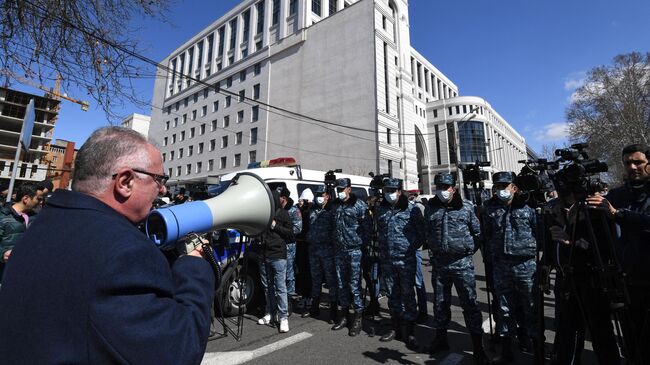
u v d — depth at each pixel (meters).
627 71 29.16
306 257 5.73
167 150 47.12
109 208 1.03
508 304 3.33
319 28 31.70
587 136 31.09
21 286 0.86
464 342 3.85
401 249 3.82
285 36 34.22
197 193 5.28
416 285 4.75
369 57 27.86
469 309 3.32
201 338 0.98
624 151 2.78
